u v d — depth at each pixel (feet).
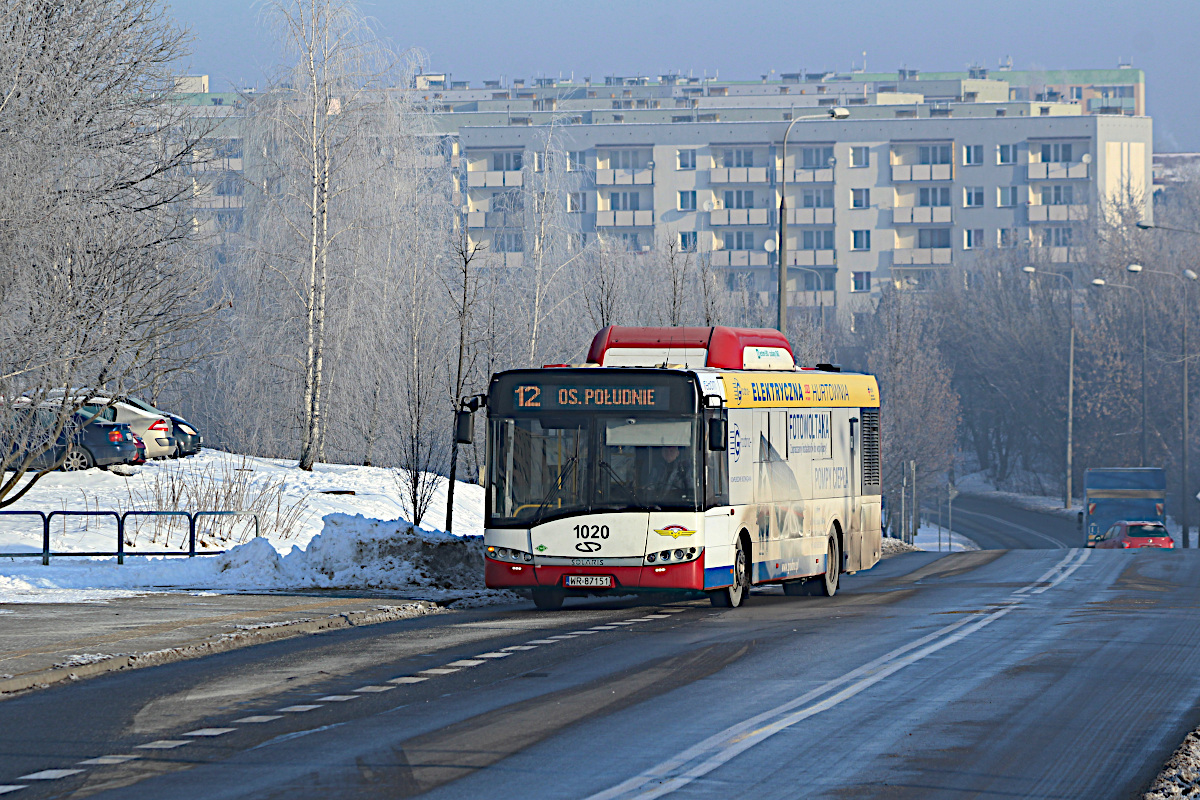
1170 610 126.11
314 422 250.16
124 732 65.62
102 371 150.30
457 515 232.53
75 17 153.69
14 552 167.53
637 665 88.17
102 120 155.22
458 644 99.40
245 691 77.82
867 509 166.50
